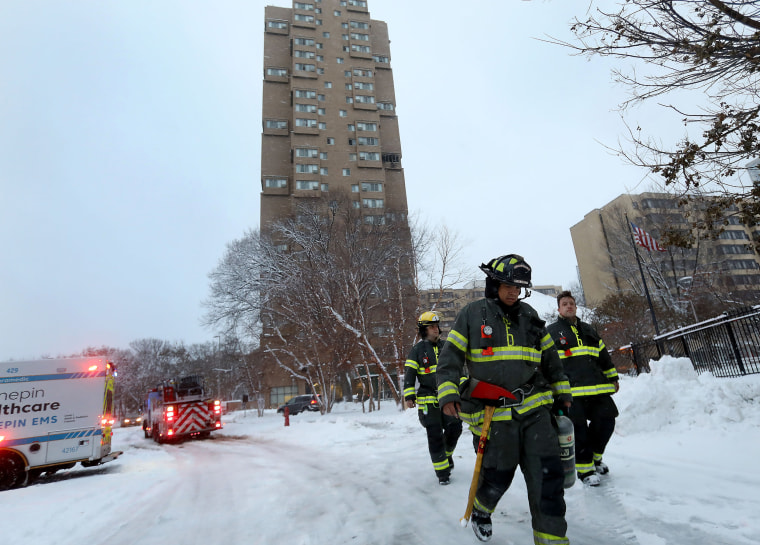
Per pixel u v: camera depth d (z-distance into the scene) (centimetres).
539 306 4103
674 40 381
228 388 5691
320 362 2458
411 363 487
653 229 2647
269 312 2653
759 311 719
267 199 5638
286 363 2942
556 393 268
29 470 810
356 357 2456
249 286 2722
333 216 2392
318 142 5941
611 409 395
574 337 405
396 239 2248
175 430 1570
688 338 907
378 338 2303
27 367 852
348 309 2191
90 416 888
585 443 386
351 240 2248
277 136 5962
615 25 398
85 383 897
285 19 6531
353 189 5850
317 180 5694
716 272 2777
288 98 6166
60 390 870
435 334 491
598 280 4919
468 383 261
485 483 252
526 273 257
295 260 2347
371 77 6469
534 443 241
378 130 6228
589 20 407
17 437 812
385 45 6900
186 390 1733
